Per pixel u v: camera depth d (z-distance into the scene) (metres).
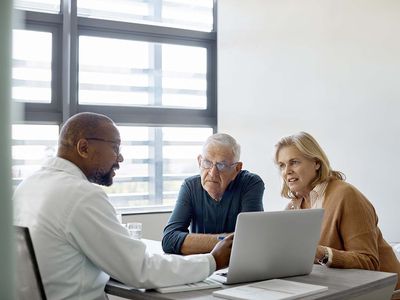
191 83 5.81
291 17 4.96
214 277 2.04
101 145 2.03
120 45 5.38
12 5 0.55
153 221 5.34
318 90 4.71
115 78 5.37
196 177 3.03
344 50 4.49
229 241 2.04
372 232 2.35
